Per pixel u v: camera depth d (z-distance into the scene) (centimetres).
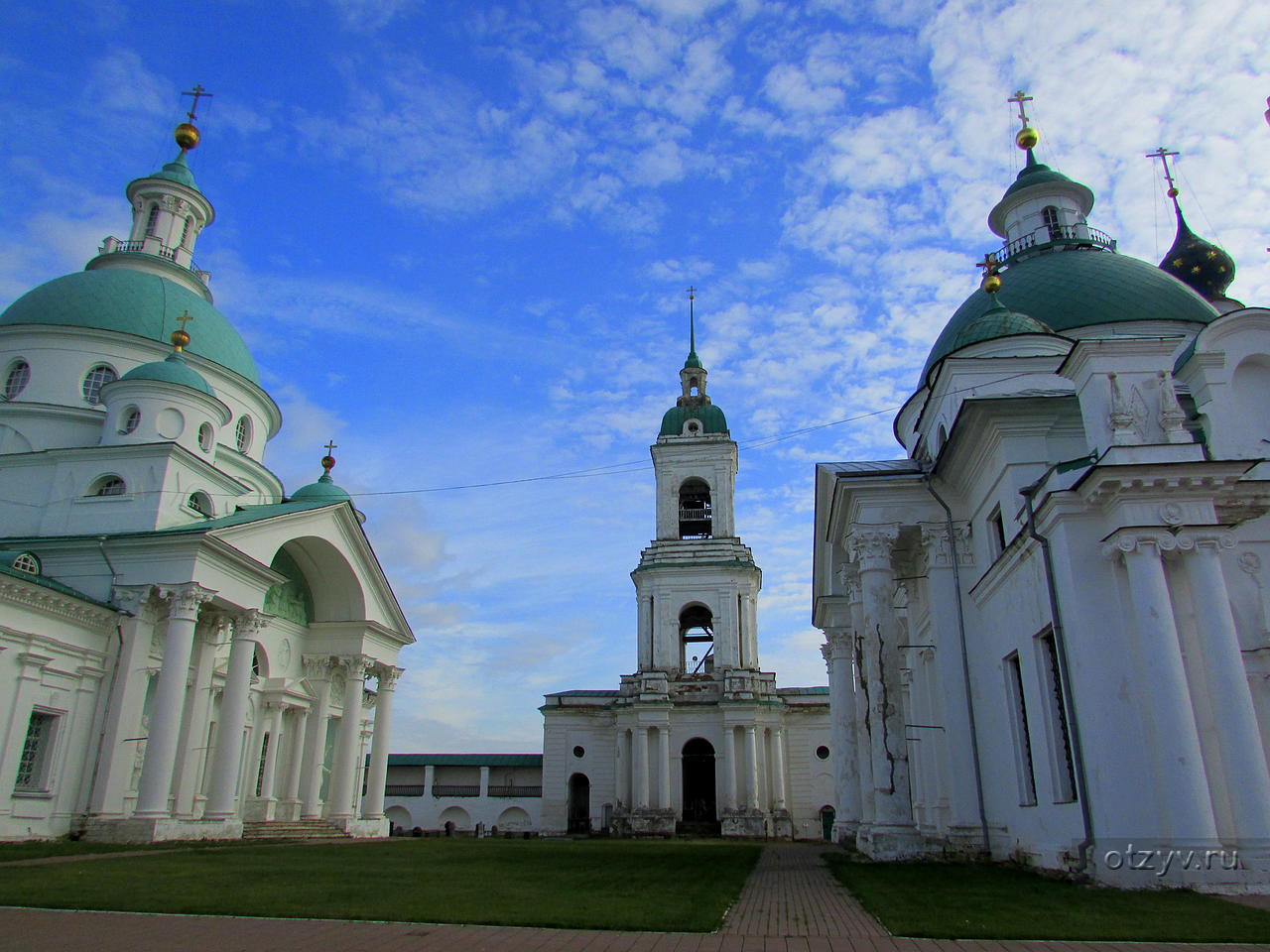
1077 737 1414
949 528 2077
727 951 769
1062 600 1462
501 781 5734
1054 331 2366
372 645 3453
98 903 995
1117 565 1415
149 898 1044
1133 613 1389
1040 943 811
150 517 2547
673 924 903
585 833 5131
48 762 2170
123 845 2086
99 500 2591
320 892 1155
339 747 3275
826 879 1547
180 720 2330
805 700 5175
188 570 2395
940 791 2042
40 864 1535
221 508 2867
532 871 1616
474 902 1059
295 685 3256
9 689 2078
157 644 2481
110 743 2272
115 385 2747
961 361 2175
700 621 5525
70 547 2427
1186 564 1365
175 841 2261
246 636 2625
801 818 4956
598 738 5184
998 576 1812
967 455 1972
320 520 3072
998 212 3225
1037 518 1539
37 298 3127
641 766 4844
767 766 4931
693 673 5178
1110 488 1394
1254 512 1492
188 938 793
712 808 5319
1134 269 2584
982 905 1066
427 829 5478
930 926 892
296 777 3250
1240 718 1272
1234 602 1468
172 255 3606
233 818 2539
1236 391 1647
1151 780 1323
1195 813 1242
